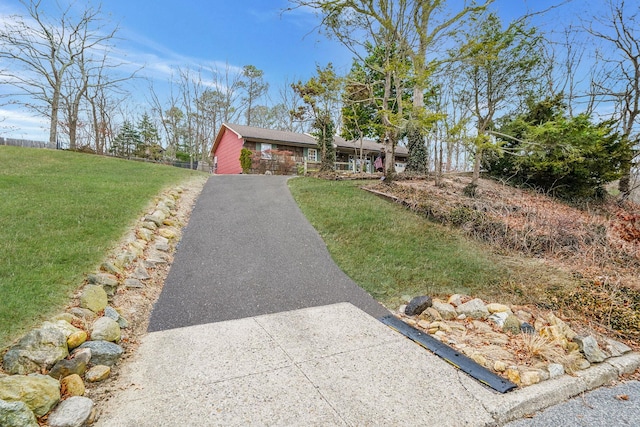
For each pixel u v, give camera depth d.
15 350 2.27
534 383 2.66
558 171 9.90
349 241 5.76
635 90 11.53
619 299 4.16
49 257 3.67
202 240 5.57
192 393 2.32
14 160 10.55
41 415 1.95
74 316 2.85
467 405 2.36
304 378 2.56
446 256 5.23
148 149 28.50
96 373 2.38
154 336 3.06
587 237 5.91
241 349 2.92
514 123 10.43
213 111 36.09
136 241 4.73
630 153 9.92
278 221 6.71
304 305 3.88
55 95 19.95
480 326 3.58
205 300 3.79
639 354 3.28
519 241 5.77
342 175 12.33
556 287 4.45
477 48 7.97
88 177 8.28
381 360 2.87
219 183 10.77
